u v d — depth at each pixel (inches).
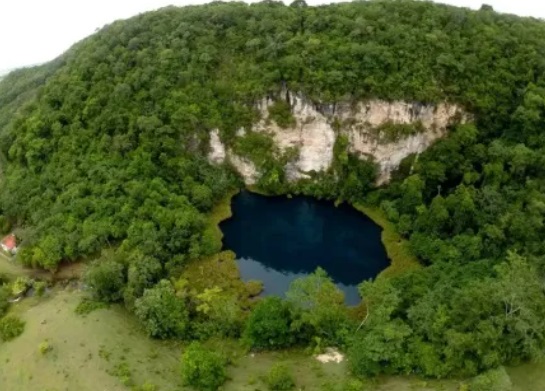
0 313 2600.9
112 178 3053.6
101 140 3203.7
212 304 2477.9
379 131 3218.5
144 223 2847.0
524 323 2048.5
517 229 2632.9
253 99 3302.2
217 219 3184.1
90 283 2576.3
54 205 3019.2
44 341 2372.0
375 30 3292.3
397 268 2827.3
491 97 3159.5
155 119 3206.2
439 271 2578.7
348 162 3321.9
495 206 2790.4
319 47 3277.6
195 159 3334.2
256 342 2298.2
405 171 3284.9
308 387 2091.5
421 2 3518.7
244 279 2878.9
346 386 2010.3
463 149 3122.5
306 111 3262.8
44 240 2864.2
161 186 3063.5
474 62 3184.1
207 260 2896.2
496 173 2920.8
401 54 3191.4
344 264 3029.0
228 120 3344.0
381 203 3228.3
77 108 3351.4
